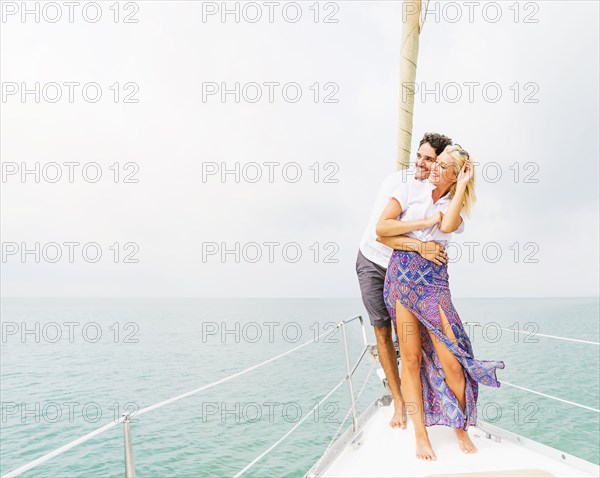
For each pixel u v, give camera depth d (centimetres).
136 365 5466
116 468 1892
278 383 3594
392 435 274
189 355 6406
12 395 3866
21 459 2197
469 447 246
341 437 267
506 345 5722
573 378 3481
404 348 258
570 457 226
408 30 344
